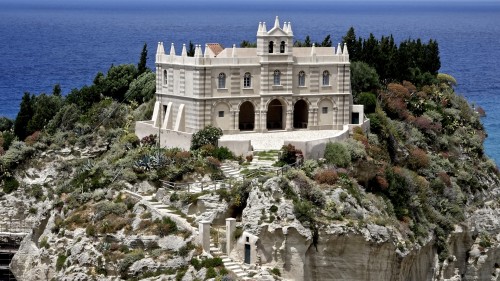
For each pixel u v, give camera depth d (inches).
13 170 5866.1
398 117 6304.1
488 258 5689.0
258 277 4261.8
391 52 6963.6
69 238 4650.6
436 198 5664.4
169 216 4510.3
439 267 5255.9
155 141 5452.8
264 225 4367.6
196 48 5265.8
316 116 5585.6
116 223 4547.2
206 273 4207.7
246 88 5398.6
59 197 5142.7
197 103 5270.7
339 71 5615.2
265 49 5408.5
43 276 4660.4
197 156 5007.4
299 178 4564.5
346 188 4704.7
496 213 6112.2
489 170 6560.0
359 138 5378.9
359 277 4510.3
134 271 4325.8
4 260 5354.3
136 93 6496.1
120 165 5078.7
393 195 5088.6
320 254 4429.1
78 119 6304.1
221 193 4579.2
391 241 4571.9
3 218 5674.2
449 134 6574.8
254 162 4975.4
